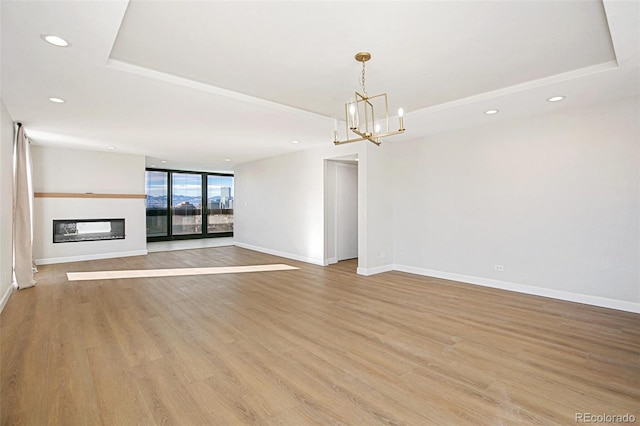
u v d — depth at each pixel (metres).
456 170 5.27
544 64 3.01
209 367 2.53
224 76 3.25
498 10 2.18
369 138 3.02
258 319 3.59
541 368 2.51
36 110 4.11
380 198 5.99
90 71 2.93
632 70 2.95
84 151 7.06
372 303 4.16
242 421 1.91
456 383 2.31
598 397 2.14
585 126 4.03
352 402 2.09
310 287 4.96
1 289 3.88
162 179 10.77
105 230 7.37
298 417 1.95
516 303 4.11
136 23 2.31
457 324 3.42
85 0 1.88
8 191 4.30
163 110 4.11
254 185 8.85
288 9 2.15
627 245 3.77
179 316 3.67
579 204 4.09
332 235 7.00
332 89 3.61
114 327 3.33
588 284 4.04
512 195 4.65
